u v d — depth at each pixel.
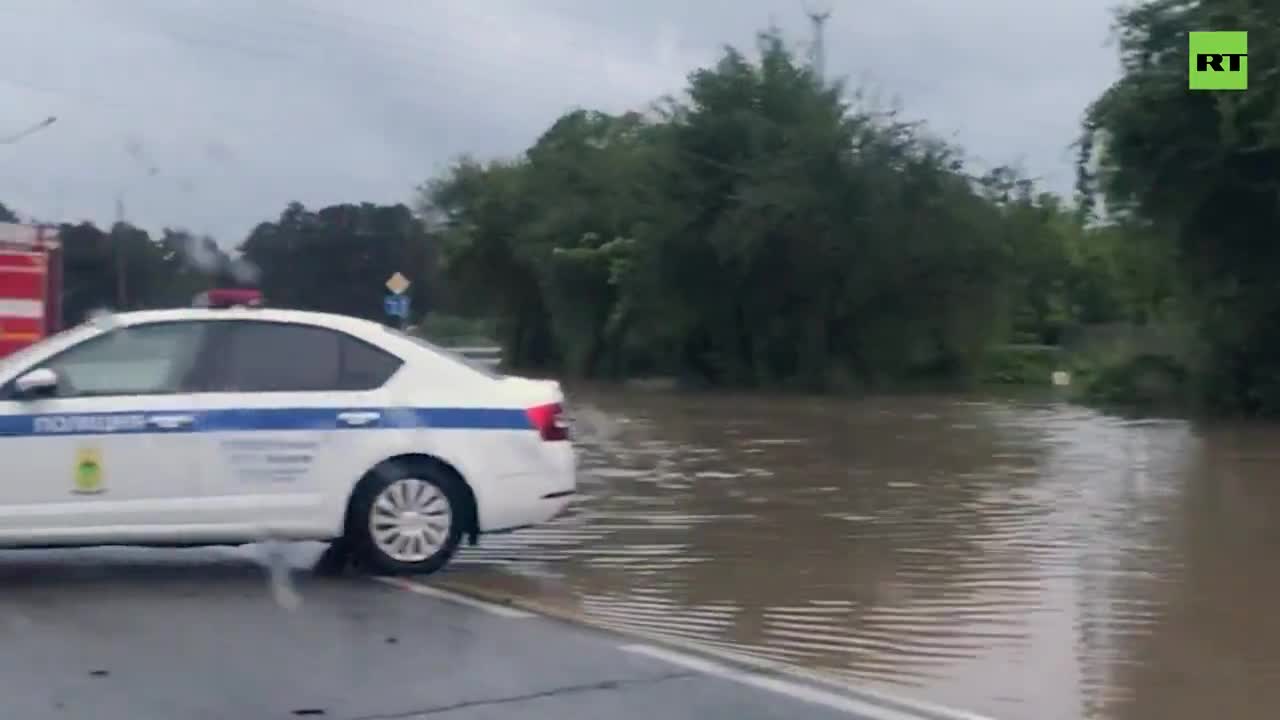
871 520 12.49
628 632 7.89
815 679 6.90
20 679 6.63
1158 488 14.89
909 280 39.31
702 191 39.34
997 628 8.13
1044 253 42.00
